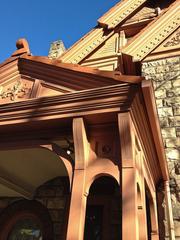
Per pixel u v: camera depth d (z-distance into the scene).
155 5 9.58
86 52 9.01
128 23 9.32
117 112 3.67
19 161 5.56
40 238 6.50
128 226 3.17
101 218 6.12
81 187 3.59
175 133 6.30
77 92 3.84
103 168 3.69
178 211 5.54
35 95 4.42
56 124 4.08
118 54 8.54
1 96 4.69
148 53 7.62
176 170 5.91
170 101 6.73
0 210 6.95
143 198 4.13
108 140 3.89
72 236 3.31
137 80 3.56
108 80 3.84
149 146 4.70
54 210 6.50
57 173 6.48
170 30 7.80
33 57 4.71
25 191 6.45
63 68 4.31
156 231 5.14
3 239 6.68
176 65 7.20
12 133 4.36
